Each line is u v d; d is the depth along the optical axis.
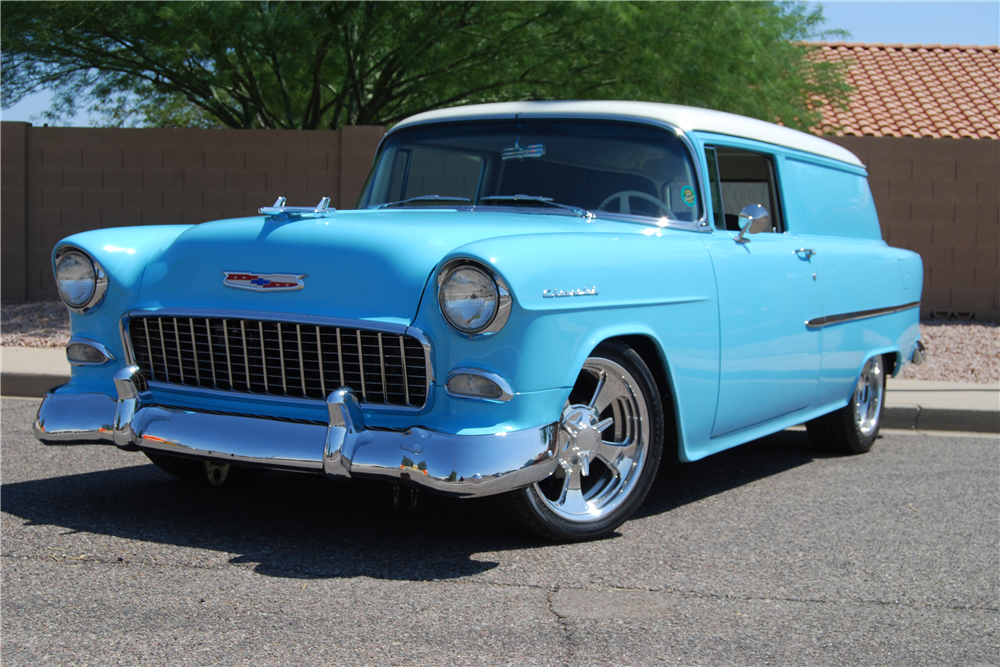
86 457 4.98
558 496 3.80
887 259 5.81
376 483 4.50
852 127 16.03
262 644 2.65
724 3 10.27
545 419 3.29
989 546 3.81
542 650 2.67
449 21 10.53
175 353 3.69
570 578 3.27
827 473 5.20
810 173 5.29
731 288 4.21
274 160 10.81
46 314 10.10
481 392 3.18
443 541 3.63
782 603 3.11
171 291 3.68
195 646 2.63
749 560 3.55
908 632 2.89
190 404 3.68
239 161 10.87
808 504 4.45
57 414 3.81
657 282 3.77
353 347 3.33
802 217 5.11
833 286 5.09
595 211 4.13
